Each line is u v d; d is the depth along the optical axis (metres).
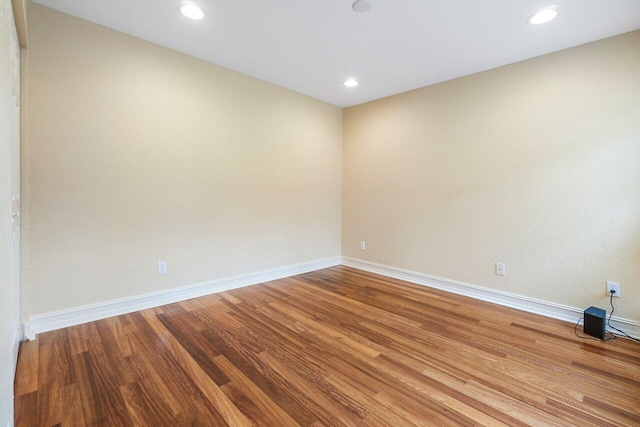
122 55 2.56
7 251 1.01
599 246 2.53
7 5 1.02
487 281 3.16
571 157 2.63
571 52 2.61
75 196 2.38
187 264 3.05
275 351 2.09
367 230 4.30
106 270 2.56
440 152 3.47
